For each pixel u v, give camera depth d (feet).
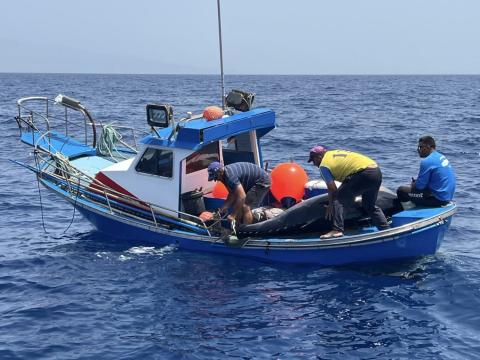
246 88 329.93
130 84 408.05
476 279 29.60
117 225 36.17
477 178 57.57
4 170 62.75
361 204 31.68
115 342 23.81
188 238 33.83
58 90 272.72
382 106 165.37
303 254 31.37
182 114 134.72
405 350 22.99
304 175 35.45
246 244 32.24
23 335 24.48
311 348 23.24
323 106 165.68
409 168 62.85
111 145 41.63
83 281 30.19
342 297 27.78
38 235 39.04
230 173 31.63
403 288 28.66
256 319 25.70
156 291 28.71
